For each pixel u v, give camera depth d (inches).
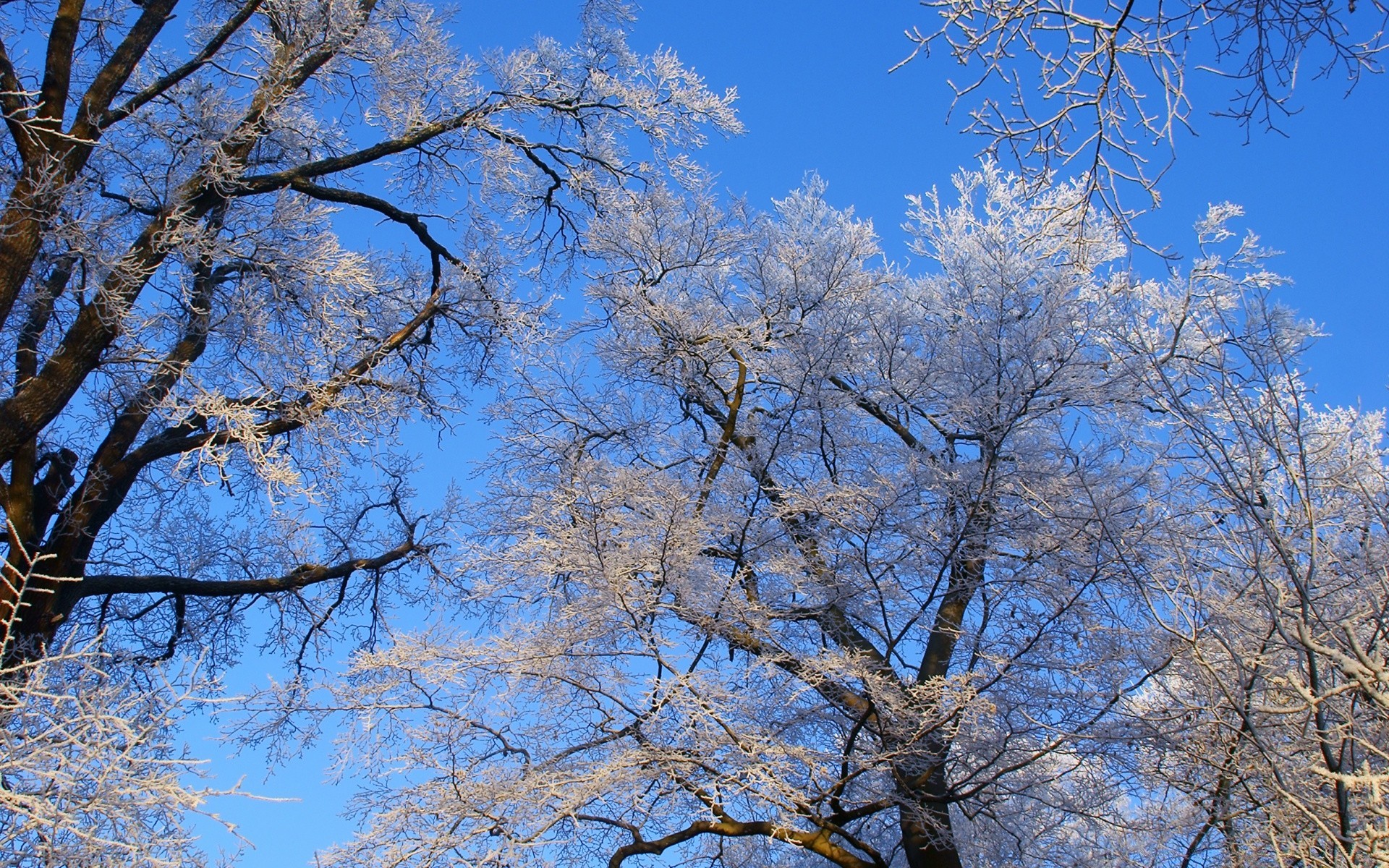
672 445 350.6
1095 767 259.8
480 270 366.9
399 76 346.9
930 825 263.9
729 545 295.4
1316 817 140.5
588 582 240.4
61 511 282.4
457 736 256.2
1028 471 276.4
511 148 369.1
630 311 341.4
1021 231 331.3
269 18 332.2
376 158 347.3
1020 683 257.4
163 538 350.9
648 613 247.9
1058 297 286.0
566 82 372.5
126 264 254.2
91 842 150.7
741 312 347.6
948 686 237.8
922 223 382.6
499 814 233.8
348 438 295.3
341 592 361.7
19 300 292.4
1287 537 183.9
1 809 156.6
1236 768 204.2
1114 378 273.0
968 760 270.5
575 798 221.9
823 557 290.8
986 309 309.0
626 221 355.3
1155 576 185.3
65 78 280.5
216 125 302.2
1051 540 265.4
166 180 287.9
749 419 348.2
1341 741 167.9
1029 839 274.4
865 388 342.6
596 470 262.8
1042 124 166.1
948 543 276.1
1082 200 172.9
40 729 170.6
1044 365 289.1
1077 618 262.1
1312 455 196.7
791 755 243.9
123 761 160.7
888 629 283.6
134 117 290.5
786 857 302.7
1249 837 213.5
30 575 187.6
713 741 235.1
